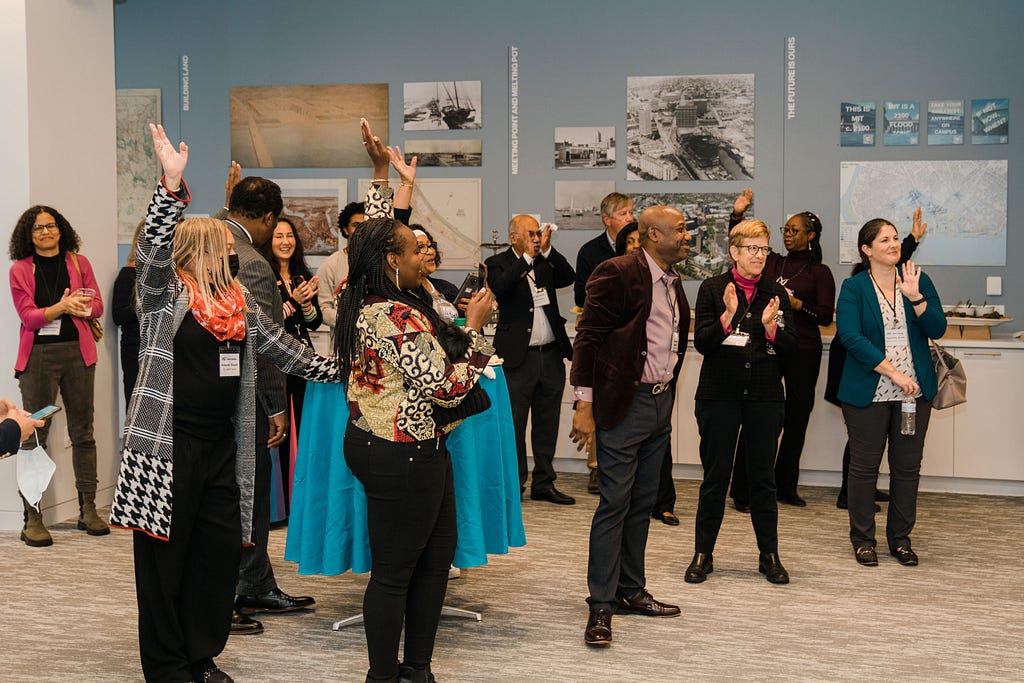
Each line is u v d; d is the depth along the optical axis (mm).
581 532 5488
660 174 7430
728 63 7316
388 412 2971
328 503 3633
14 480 5449
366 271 3012
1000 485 6500
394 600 3035
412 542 3023
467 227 7652
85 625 3926
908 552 4891
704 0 7320
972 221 7082
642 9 7395
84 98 5875
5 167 5441
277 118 7848
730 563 4859
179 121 7953
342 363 3057
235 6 7852
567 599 4305
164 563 3092
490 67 7590
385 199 3832
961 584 4531
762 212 7324
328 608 4156
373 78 7730
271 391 3777
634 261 3811
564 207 7539
